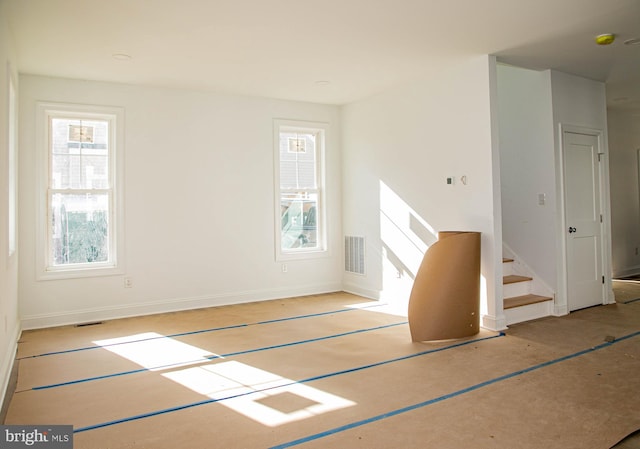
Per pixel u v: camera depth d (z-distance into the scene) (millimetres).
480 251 4352
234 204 5938
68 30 3727
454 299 4133
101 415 2699
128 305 5281
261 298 6121
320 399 2895
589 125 5387
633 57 4609
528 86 5219
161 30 3756
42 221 4875
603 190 5559
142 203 5375
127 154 5293
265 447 2309
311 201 6637
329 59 4547
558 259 5000
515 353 3752
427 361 3592
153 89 5445
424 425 2520
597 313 5102
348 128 6531
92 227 5219
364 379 3227
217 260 5824
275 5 3328
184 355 3828
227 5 3314
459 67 4746
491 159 4430
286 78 5195
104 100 5191
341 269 6773
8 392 3059
